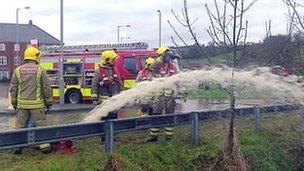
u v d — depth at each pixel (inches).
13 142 317.1
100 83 459.8
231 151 404.8
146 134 474.0
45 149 382.6
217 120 456.4
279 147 493.7
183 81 498.9
